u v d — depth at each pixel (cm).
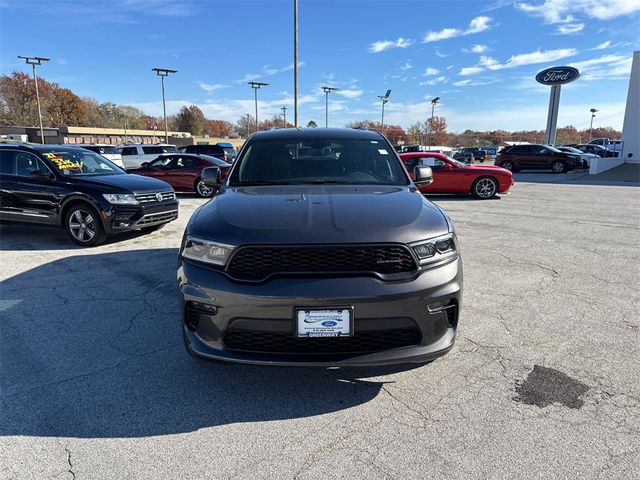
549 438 232
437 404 265
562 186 1767
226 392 279
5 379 294
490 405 263
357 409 261
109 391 280
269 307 239
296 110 3011
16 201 714
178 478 207
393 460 218
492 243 699
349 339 245
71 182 690
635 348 335
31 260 600
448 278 258
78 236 687
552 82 3697
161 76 4709
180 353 331
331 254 244
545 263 577
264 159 391
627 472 207
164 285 489
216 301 248
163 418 253
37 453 224
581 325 378
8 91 7819
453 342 265
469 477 206
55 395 276
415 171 428
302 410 260
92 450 226
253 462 218
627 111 3225
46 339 354
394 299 240
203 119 11238
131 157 2302
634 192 1521
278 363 243
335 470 212
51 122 8300
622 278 511
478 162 4772
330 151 400
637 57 3141
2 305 428
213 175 429
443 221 282
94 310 415
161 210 746
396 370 304
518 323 383
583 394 274
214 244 255
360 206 287
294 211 277
